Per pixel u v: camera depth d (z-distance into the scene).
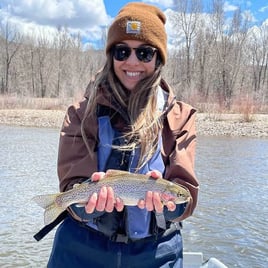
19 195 8.91
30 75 60.41
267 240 6.54
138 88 1.95
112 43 2.00
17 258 5.69
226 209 8.16
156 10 2.07
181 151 1.95
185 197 1.79
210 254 6.01
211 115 24.67
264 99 31.53
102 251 1.90
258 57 50.47
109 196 1.73
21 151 15.32
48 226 1.91
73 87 41.94
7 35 59.72
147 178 1.78
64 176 1.94
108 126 1.94
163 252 1.94
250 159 14.30
